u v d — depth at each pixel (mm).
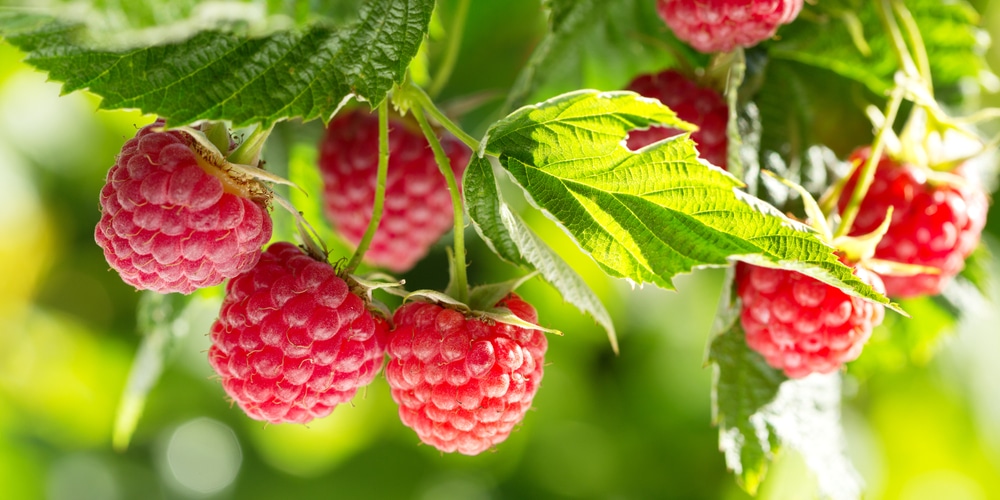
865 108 379
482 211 341
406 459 567
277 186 398
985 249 399
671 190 334
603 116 332
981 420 455
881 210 365
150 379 402
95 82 330
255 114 331
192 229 334
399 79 334
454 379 341
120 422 409
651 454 552
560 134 334
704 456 544
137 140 339
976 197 371
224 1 312
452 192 343
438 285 474
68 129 503
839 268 329
